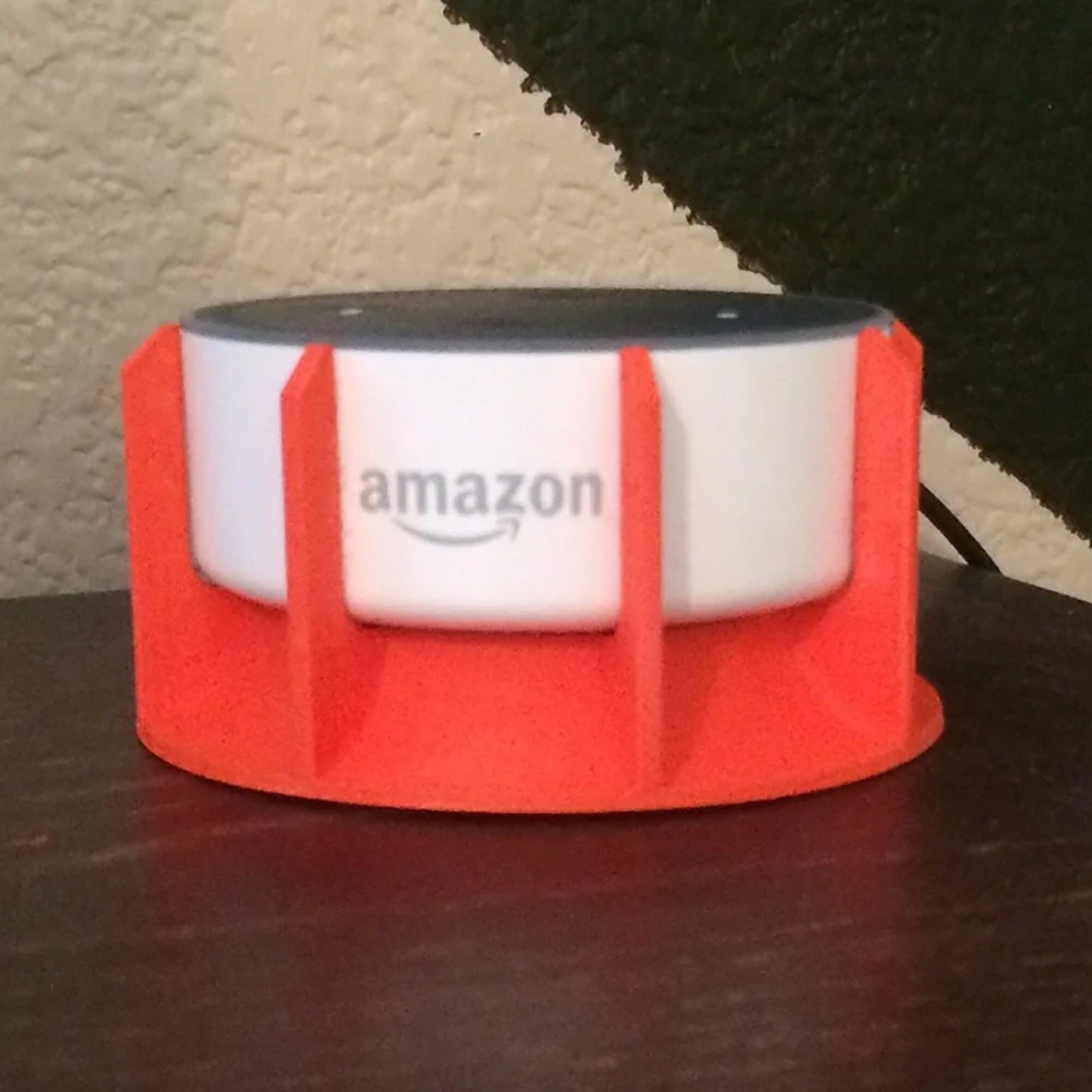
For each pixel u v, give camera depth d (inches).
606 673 12.9
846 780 13.2
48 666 17.0
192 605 14.7
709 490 12.6
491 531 12.4
